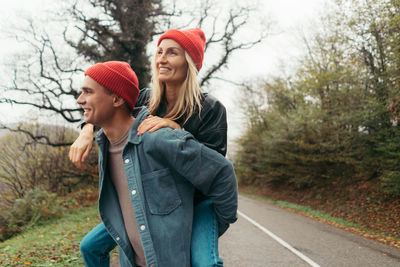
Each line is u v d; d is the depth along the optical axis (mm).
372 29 8734
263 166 19562
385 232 7664
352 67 11008
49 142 13094
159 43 1431
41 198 8930
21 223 8000
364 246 5449
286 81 17766
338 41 10852
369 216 9508
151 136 1148
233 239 6000
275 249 5105
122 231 1226
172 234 1105
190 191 1217
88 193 13406
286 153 14617
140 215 1116
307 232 6938
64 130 14633
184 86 1386
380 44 8844
